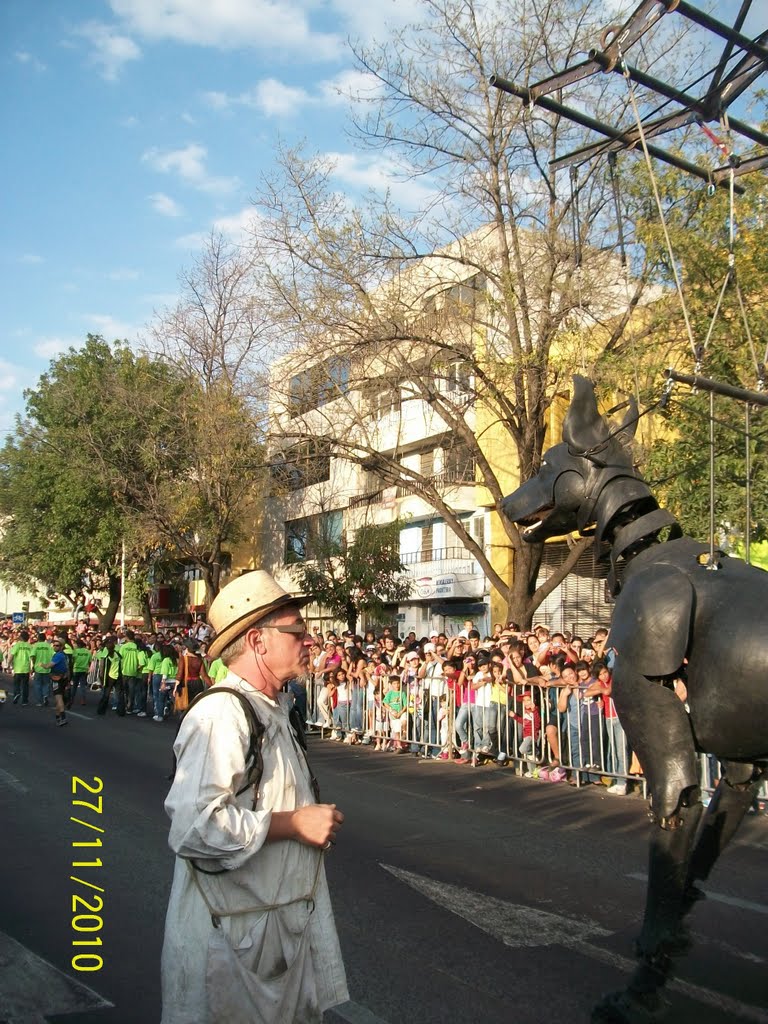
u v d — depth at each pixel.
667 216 12.96
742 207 12.14
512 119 16.80
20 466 41.44
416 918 6.14
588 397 5.38
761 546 12.06
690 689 4.39
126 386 32.47
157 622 48.59
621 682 4.50
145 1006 4.76
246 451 26.33
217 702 2.94
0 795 10.41
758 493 10.95
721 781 4.73
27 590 46.72
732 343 11.38
